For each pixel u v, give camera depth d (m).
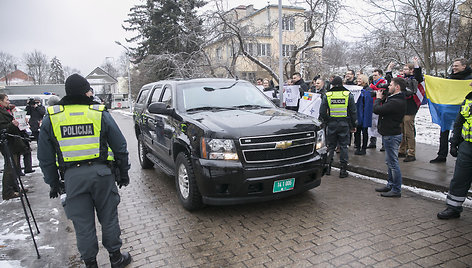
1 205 5.38
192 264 3.16
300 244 3.43
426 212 4.16
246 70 20.28
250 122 4.12
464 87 5.77
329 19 12.74
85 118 2.88
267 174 3.88
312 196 4.92
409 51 15.09
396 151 4.70
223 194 3.96
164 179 6.36
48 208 5.14
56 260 3.46
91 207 2.97
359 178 5.88
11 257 3.54
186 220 4.24
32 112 10.64
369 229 3.71
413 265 2.95
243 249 3.39
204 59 15.88
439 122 6.03
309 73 15.52
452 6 12.52
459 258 3.04
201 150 3.98
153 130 5.96
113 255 3.10
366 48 16.50
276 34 17.80
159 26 26.34
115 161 3.12
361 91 7.06
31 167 7.64
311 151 4.27
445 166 5.82
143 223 4.22
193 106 4.99
